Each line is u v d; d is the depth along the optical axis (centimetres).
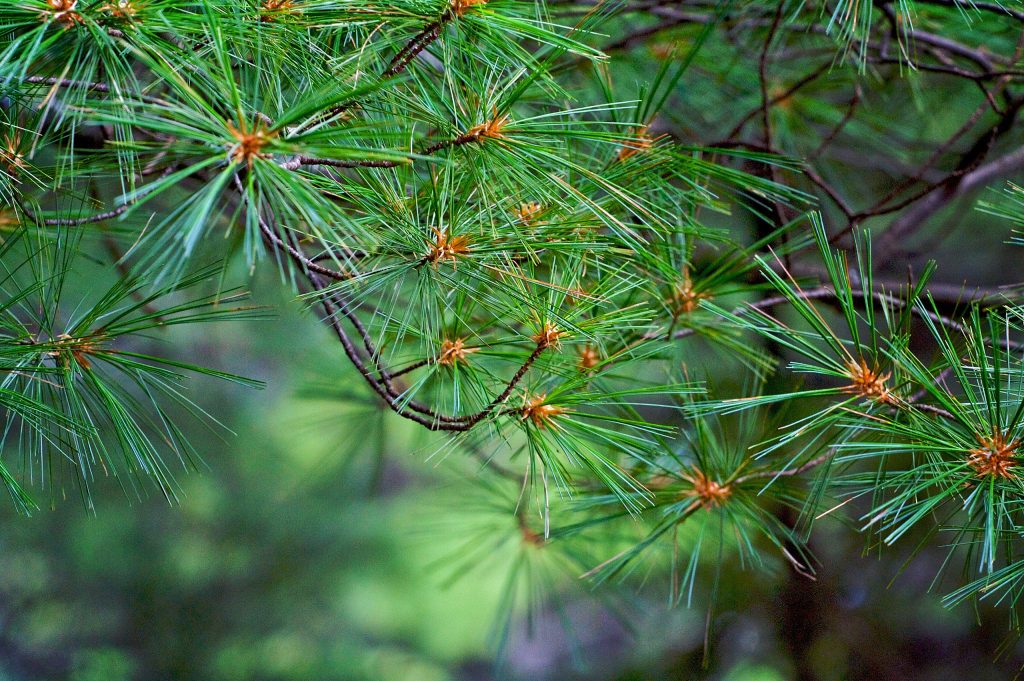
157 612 533
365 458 514
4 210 203
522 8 196
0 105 194
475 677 615
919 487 191
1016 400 195
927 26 231
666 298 208
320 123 185
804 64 241
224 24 187
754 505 205
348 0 191
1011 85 234
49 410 194
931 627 346
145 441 197
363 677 545
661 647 358
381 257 193
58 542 514
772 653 345
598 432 197
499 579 580
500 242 194
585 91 224
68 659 509
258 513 535
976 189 266
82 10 184
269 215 189
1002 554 226
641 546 206
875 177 284
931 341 285
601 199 201
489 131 191
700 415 203
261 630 549
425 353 198
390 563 566
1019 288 207
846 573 338
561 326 196
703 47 234
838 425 194
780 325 196
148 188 178
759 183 206
